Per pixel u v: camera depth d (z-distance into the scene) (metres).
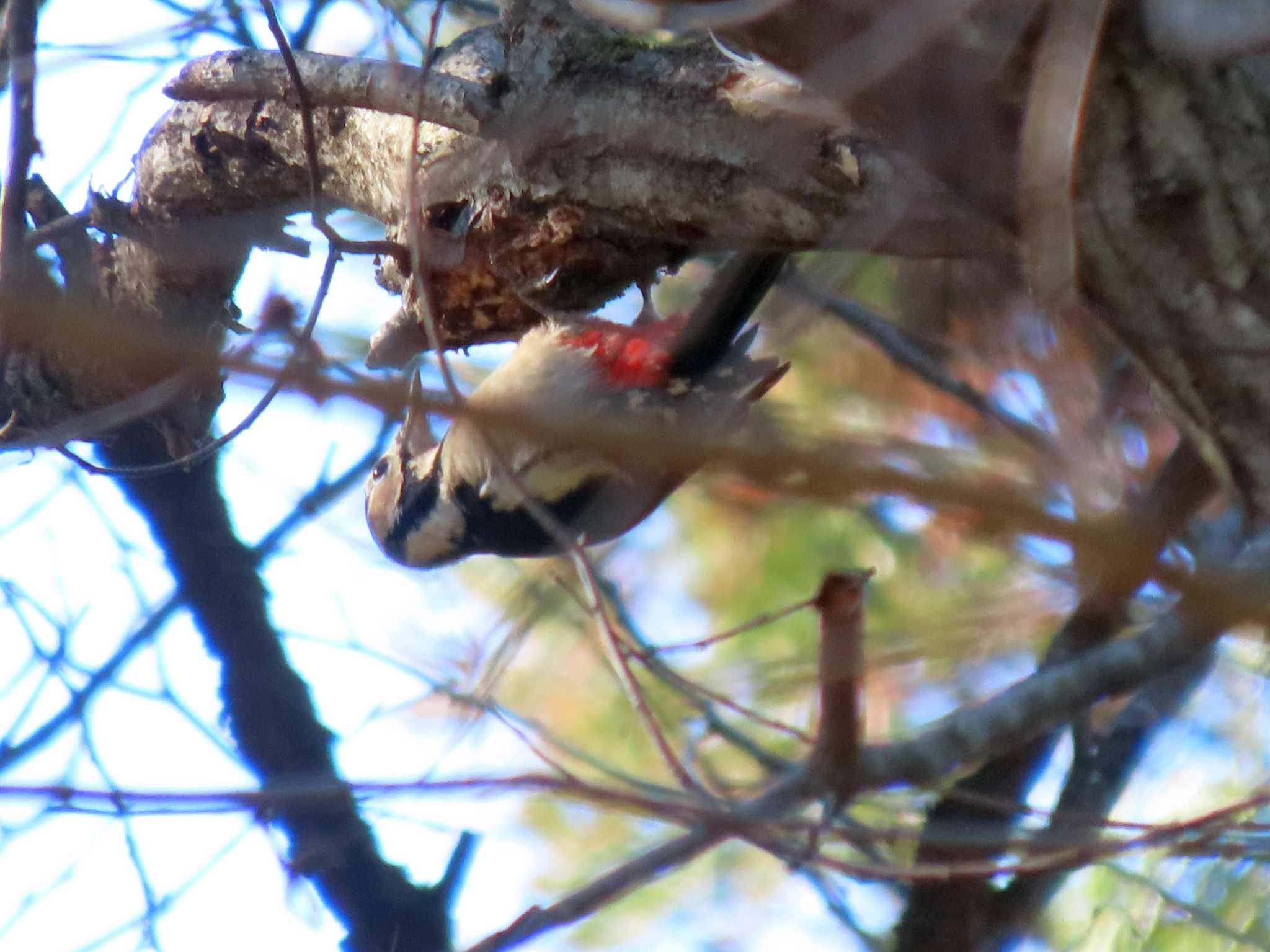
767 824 5.07
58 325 3.46
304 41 8.45
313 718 8.64
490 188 7.07
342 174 7.85
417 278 5.58
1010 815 6.49
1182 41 4.17
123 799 4.81
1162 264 4.59
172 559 8.70
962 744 5.39
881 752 5.29
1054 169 4.20
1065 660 6.02
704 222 6.48
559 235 7.02
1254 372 4.71
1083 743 6.86
